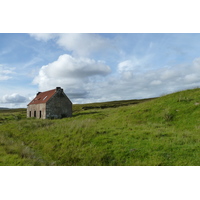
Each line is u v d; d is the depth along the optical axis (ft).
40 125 74.49
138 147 36.11
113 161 33.14
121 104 307.78
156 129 48.91
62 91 132.26
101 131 49.90
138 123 60.85
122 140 41.32
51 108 126.21
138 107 81.46
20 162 30.96
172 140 38.01
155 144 36.32
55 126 66.59
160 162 29.37
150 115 65.82
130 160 32.22
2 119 128.16
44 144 49.44
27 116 163.63
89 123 63.62
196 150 31.68
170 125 54.08
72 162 36.19
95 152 37.14
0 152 36.86
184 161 28.71
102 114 96.68
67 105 133.39
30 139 57.47
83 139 45.32
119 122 66.13
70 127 58.95
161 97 86.07
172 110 63.52
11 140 56.59
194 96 71.15
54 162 36.96
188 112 58.85
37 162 33.83
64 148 42.98
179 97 74.43
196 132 44.01
